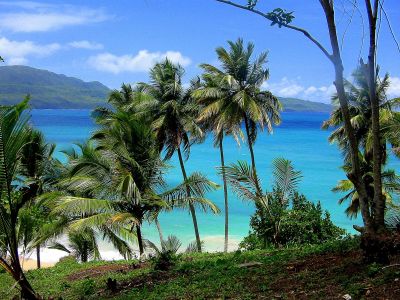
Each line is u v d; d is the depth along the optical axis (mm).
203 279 11406
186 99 31938
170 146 31859
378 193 9070
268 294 8844
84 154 21484
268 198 20828
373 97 9078
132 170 21609
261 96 29766
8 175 10195
